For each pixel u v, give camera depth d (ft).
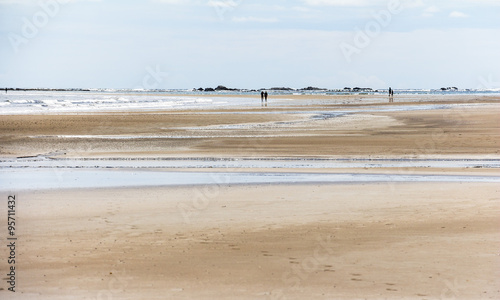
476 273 44.29
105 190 81.20
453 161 114.11
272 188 82.07
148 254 49.80
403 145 138.62
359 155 122.83
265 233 56.34
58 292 40.98
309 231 57.06
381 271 44.91
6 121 195.11
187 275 44.39
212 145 139.13
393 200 72.43
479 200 72.23
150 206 69.46
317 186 83.76
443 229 57.47
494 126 180.65
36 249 51.29
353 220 61.52
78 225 60.03
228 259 48.24
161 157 120.78
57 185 85.56
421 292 40.55
